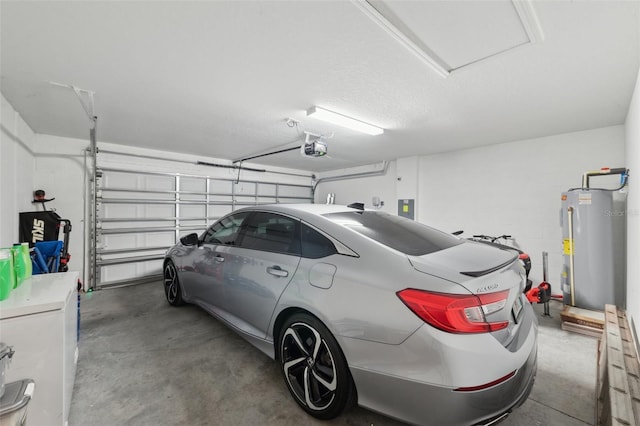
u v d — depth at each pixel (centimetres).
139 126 390
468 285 124
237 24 178
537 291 299
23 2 155
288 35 189
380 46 200
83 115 345
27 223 345
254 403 178
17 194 336
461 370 114
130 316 326
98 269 468
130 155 511
